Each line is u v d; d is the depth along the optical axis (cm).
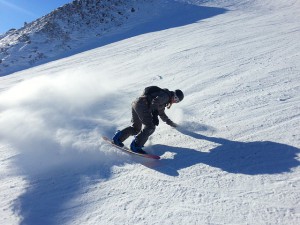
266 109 495
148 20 3209
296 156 359
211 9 2842
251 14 2103
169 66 934
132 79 855
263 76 661
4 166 419
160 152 422
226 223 278
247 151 388
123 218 301
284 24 1358
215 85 663
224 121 482
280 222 269
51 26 3297
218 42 1183
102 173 383
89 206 327
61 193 353
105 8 3656
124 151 424
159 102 422
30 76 1372
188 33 1675
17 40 3136
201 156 395
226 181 336
